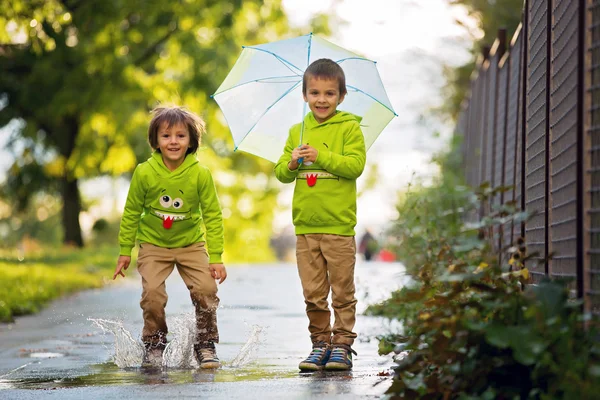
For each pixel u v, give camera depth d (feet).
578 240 28.27
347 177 38.34
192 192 41.57
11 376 38.55
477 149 86.38
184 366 40.96
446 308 27.45
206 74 161.89
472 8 137.28
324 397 29.48
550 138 34.81
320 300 38.78
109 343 50.90
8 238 348.59
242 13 160.56
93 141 191.21
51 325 61.21
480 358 25.77
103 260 154.40
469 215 83.87
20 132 197.26
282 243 433.07
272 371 38.24
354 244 38.99
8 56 179.73
